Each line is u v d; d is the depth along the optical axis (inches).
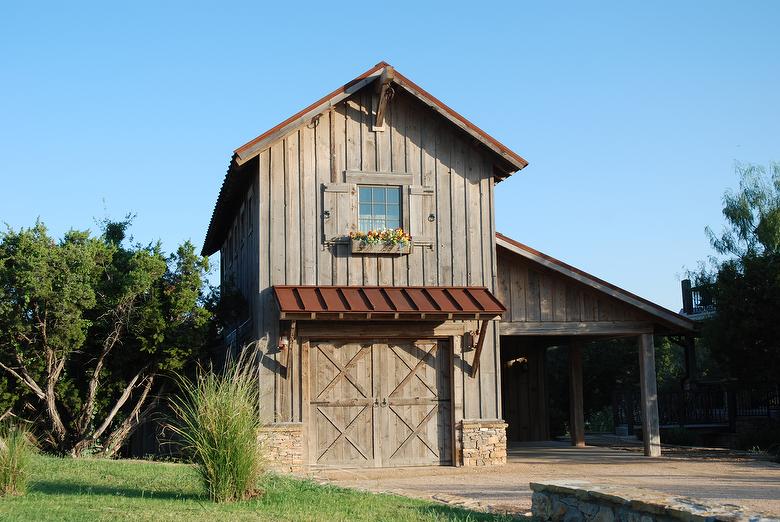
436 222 673.0
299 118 639.8
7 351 666.8
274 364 624.7
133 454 788.6
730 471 617.3
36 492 430.9
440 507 416.2
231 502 401.7
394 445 644.7
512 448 832.9
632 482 550.0
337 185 654.5
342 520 359.9
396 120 677.3
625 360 1270.9
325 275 643.5
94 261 689.6
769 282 748.6
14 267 640.4
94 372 701.3
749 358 772.0
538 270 726.5
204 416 414.6
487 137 672.4
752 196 1054.4
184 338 692.1
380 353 652.7
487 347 670.5
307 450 624.7
